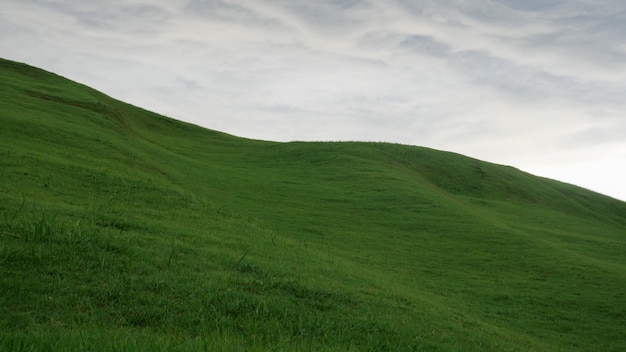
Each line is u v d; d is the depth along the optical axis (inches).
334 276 645.9
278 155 2305.6
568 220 2021.4
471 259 1157.7
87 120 1632.6
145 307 374.0
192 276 465.1
